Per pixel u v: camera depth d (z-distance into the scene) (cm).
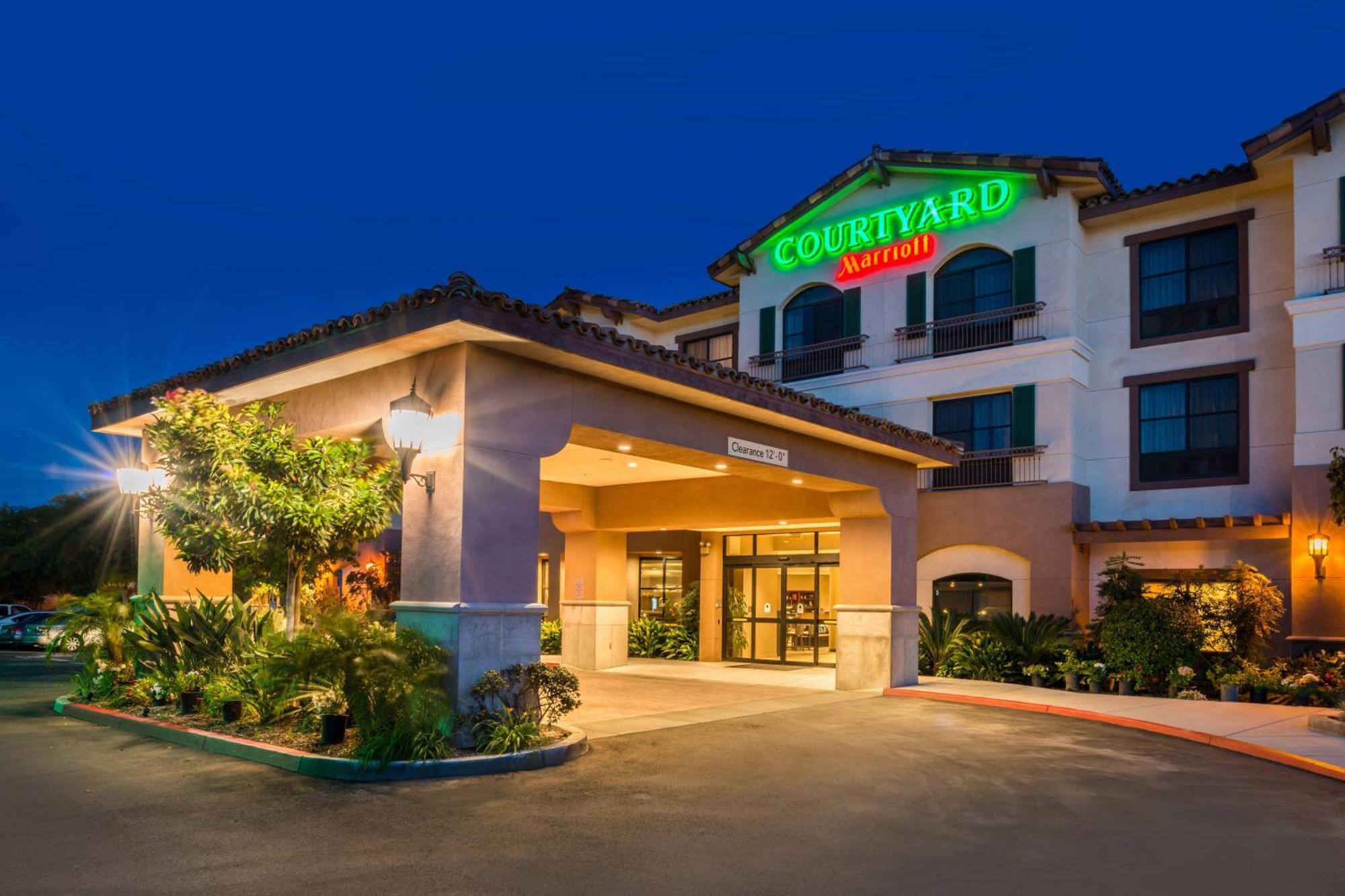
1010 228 2164
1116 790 915
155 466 1464
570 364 1099
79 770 924
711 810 806
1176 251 2031
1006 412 2150
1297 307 1773
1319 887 627
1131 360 2052
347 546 1181
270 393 1260
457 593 991
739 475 1525
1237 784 951
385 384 1105
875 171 2328
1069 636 1909
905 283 2317
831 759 1051
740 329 2598
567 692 1119
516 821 755
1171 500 1975
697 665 2309
